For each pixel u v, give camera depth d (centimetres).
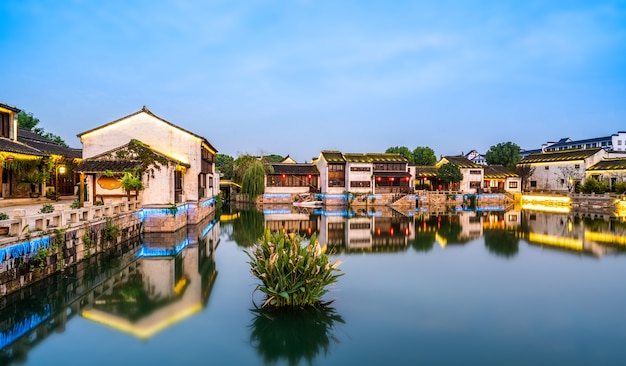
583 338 984
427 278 1545
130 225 2116
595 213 4469
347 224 3469
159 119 3130
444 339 975
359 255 2039
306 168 6009
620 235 2756
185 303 1226
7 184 2392
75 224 1497
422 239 2606
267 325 1051
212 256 1941
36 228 1290
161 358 877
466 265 1789
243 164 6066
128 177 2186
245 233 2811
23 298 1172
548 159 6359
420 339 974
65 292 1352
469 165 6169
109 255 1812
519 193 6112
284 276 1117
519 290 1386
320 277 1134
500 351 915
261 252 1193
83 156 3078
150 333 1007
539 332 1022
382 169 5700
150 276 1548
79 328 1042
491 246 2322
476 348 928
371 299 1271
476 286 1431
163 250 2031
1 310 1070
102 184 2391
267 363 857
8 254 1107
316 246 1159
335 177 5591
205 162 3622
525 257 1986
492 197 5866
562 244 2386
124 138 3109
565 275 1605
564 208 5181
